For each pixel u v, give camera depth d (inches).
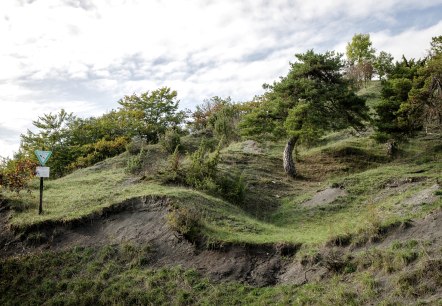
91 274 432.5
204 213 540.1
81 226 523.8
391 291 311.1
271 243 446.6
